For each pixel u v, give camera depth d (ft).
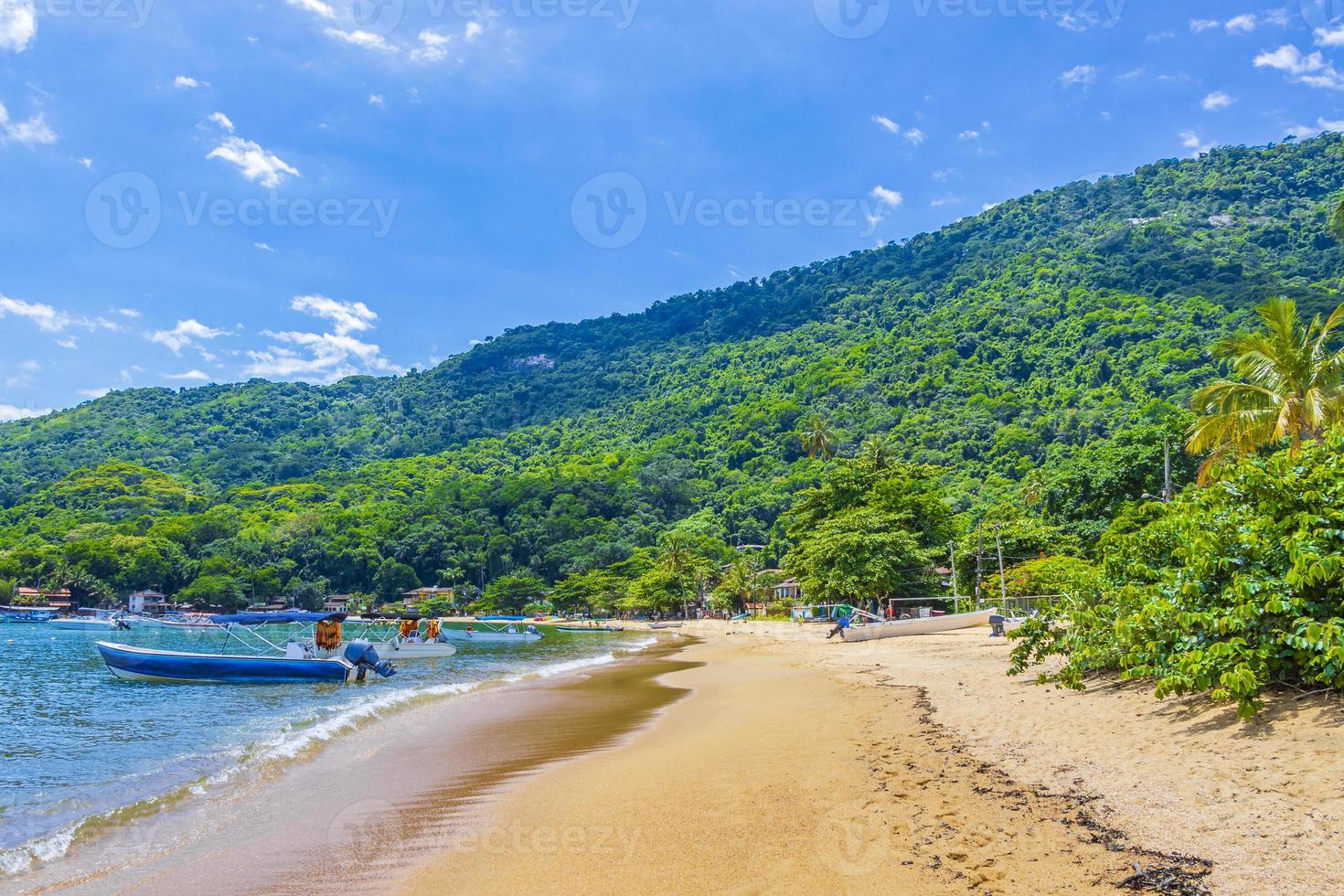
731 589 317.01
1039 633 45.80
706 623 296.30
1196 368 424.87
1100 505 174.60
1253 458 34.27
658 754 39.17
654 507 524.93
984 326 600.80
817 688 63.05
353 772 37.96
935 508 186.70
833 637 133.90
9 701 72.28
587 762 38.75
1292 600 27.96
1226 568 31.53
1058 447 388.78
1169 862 19.15
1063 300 591.37
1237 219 654.12
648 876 21.74
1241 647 28.22
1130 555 41.19
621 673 90.63
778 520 447.42
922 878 19.81
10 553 378.94
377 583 435.12
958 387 520.83
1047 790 26.17
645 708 59.11
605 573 385.91
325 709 63.21
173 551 410.52
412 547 458.50
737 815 26.68
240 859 25.46
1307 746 24.44
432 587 449.06
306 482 612.29
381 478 640.99
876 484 197.16
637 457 627.46
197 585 381.60
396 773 37.63
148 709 66.03
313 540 449.48
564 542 459.73
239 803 32.63
